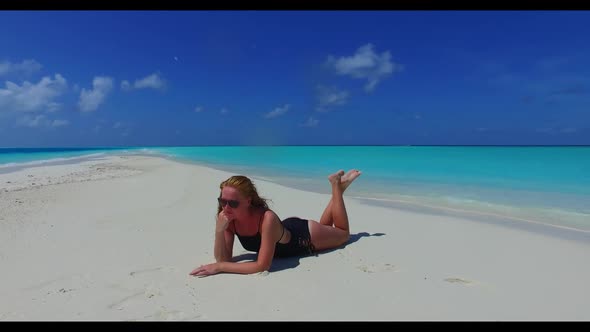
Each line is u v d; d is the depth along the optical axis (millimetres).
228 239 4035
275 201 8305
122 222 6133
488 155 31906
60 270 3809
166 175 15211
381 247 4578
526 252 4348
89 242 4895
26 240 5012
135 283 3436
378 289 3266
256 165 23328
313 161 26906
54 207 7699
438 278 3512
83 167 23078
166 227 5766
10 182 13758
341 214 4598
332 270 3764
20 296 3164
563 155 30719
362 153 40812
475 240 4898
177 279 3533
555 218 6492
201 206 7766
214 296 3135
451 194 9617
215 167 21422
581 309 2873
